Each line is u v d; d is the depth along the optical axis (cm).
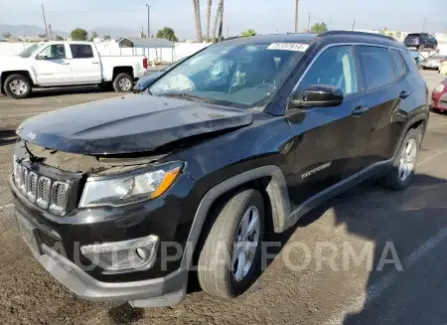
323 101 299
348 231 393
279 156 288
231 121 272
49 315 265
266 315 271
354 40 401
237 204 266
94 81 1474
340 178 375
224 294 275
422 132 523
